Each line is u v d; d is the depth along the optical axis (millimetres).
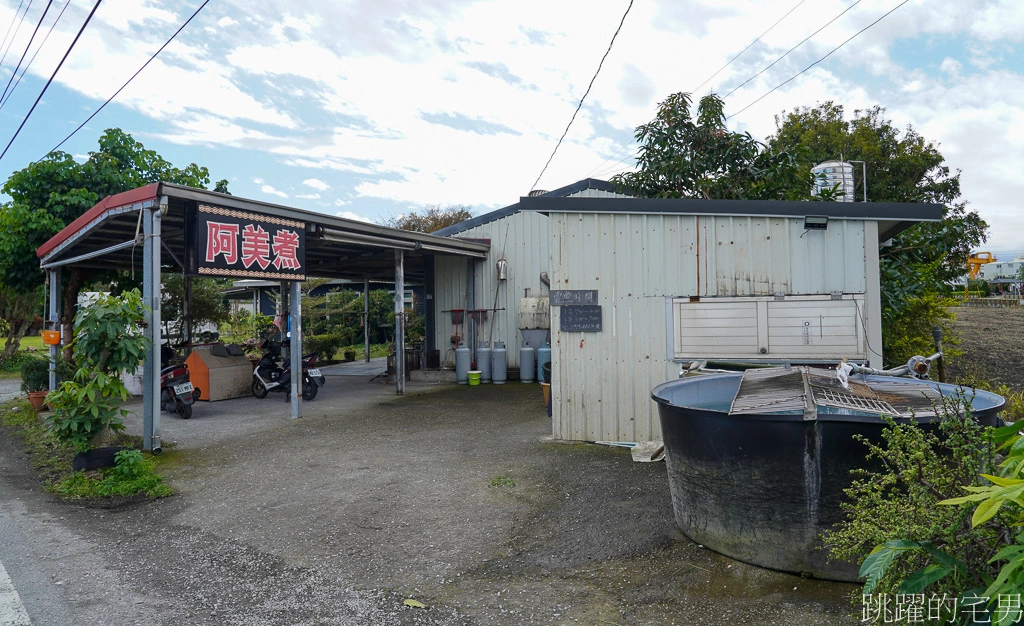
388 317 21703
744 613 2809
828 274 5629
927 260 8805
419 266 14242
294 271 7750
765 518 3129
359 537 3994
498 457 5844
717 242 5914
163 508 4750
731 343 5840
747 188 10391
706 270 5941
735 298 5836
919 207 5441
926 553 1884
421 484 5070
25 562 3729
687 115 10562
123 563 3697
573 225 6270
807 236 5676
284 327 13281
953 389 3461
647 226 6102
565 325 6316
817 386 3381
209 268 6633
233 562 3668
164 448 6594
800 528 3041
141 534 4199
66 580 3457
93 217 7516
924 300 8148
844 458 2904
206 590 3301
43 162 10742
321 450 6402
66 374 9469
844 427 2887
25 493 5297
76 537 4164
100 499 4930
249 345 14203
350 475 5418
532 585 3234
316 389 10188
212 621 2955
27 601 3189
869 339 5508
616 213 6172
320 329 21281
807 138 15922
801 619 2723
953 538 1947
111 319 5805
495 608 3012
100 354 5984
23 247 10305
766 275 5770
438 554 3682
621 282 6172
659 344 6078
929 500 2152
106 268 11102
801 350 5652
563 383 6359
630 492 4590
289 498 4844
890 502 2332
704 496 3367
